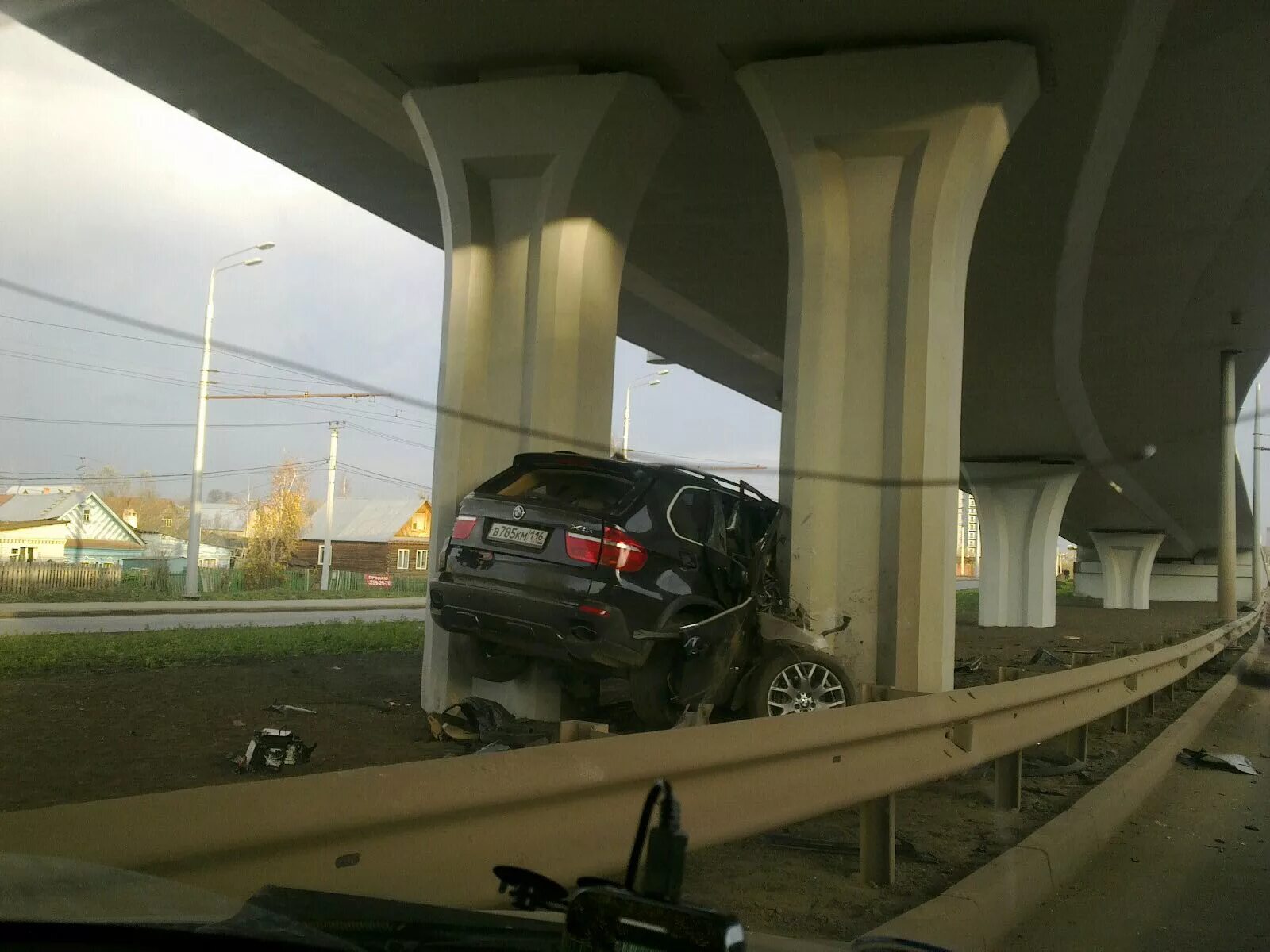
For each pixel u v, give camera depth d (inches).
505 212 420.5
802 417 407.2
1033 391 1037.2
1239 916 220.8
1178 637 735.1
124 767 265.6
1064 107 472.1
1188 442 1440.7
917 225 402.9
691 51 414.9
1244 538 2787.9
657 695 319.6
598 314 416.2
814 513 400.8
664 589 314.8
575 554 304.0
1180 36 439.8
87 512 1971.0
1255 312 884.6
